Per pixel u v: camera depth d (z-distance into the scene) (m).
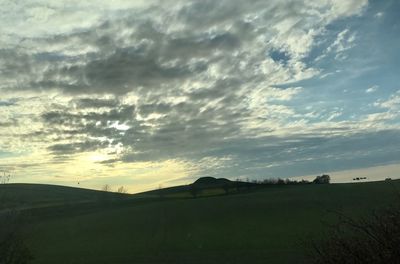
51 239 55.12
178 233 56.47
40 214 73.62
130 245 49.94
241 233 53.00
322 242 7.63
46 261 40.84
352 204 65.94
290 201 73.06
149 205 80.19
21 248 21.03
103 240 54.53
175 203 79.56
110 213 74.44
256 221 60.62
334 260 7.07
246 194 86.19
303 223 56.09
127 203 91.00
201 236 53.06
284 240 45.50
